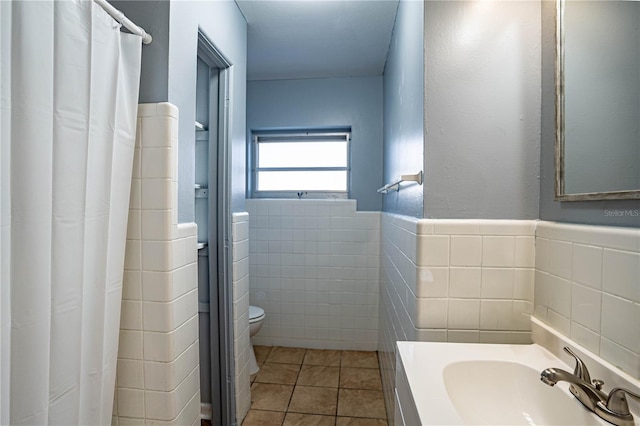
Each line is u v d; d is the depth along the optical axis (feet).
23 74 2.64
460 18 3.81
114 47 3.43
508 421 2.80
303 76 9.25
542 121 3.67
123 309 3.89
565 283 3.12
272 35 7.13
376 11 6.27
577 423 2.41
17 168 2.64
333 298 9.03
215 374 5.87
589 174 2.87
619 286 2.48
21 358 2.71
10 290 2.65
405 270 4.68
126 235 3.78
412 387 2.63
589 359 2.72
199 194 5.92
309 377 7.58
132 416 3.90
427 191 3.84
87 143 3.14
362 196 9.29
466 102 3.81
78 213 3.10
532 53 3.73
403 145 5.44
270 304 9.21
